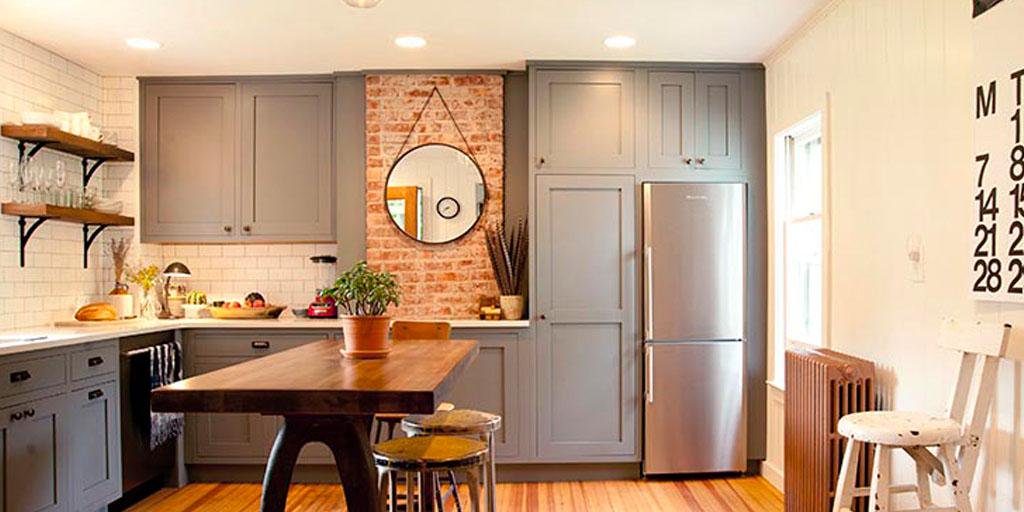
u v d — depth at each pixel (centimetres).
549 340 400
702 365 396
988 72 208
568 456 397
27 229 365
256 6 317
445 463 206
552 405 399
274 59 400
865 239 289
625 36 361
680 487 384
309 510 355
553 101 404
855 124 297
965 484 209
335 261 439
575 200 402
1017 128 197
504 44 374
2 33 349
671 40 367
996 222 205
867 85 286
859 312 294
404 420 261
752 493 372
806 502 291
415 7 320
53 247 386
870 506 214
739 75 409
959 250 226
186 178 432
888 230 270
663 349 395
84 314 385
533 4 316
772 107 396
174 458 395
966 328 212
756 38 363
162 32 352
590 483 395
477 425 251
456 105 426
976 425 209
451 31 353
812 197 372
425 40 367
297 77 431
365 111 425
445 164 426
